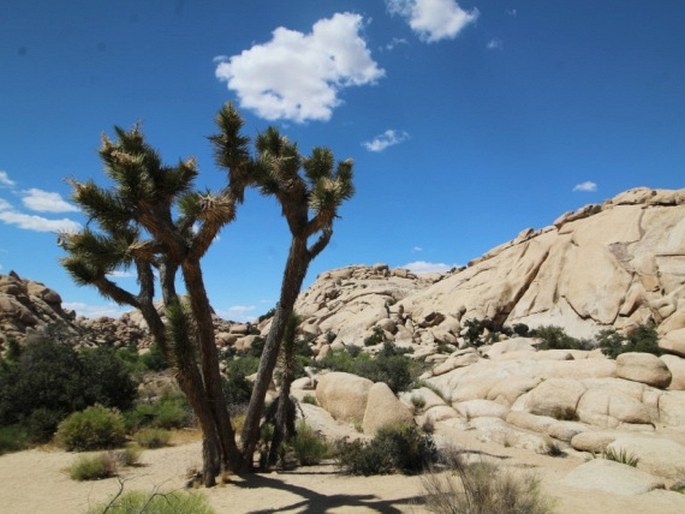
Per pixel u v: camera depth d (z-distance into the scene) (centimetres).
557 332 3859
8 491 984
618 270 4481
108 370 1819
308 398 1847
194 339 1083
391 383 2084
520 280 5197
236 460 1080
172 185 975
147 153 984
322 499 853
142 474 1104
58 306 5472
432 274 8844
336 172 1220
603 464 917
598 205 5409
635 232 4691
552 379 1712
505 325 4953
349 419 1596
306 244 1174
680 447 1059
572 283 4762
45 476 1105
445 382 2239
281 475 1073
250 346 5156
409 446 1098
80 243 906
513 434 1412
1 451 1393
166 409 1762
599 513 700
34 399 1655
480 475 656
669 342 2162
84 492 961
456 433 1509
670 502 763
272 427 1311
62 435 1403
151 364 3309
